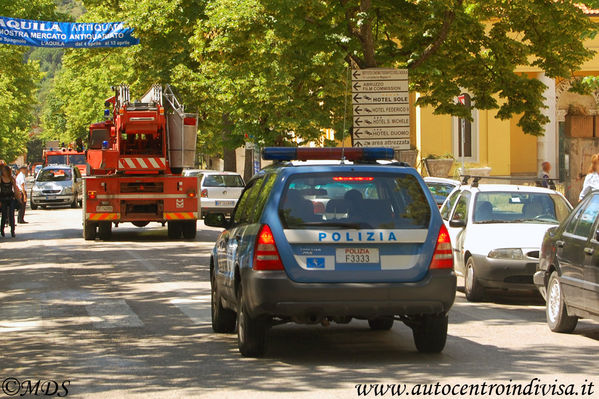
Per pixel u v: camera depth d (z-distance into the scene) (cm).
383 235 2423
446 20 5378
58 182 14075
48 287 4356
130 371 2383
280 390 2120
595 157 5244
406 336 2959
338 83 7256
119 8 10856
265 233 2423
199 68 9081
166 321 3303
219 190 9594
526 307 3753
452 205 4506
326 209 2447
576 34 5566
